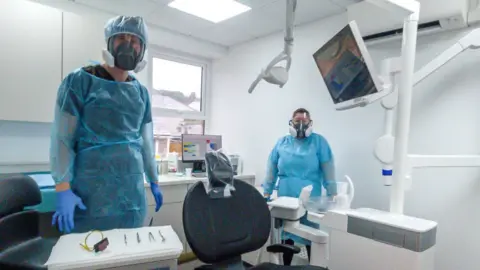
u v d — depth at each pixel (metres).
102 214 1.45
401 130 1.32
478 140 1.84
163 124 3.34
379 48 2.28
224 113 3.56
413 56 1.30
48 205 1.74
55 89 2.18
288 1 1.50
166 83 3.37
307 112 2.45
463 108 1.89
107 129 1.48
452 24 1.86
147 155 1.77
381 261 1.18
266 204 1.63
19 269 1.16
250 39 3.24
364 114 2.35
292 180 2.32
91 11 2.57
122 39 1.46
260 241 1.56
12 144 2.28
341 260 1.32
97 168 1.45
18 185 1.34
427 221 1.18
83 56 2.29
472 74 1.86
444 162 1.43
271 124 3.03
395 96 1.46
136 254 0.98
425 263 1.10
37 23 2.11
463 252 1.89
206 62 3.67
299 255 2.20
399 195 1.32
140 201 1.58
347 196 1.55
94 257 0.94
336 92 1.62
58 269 0.89
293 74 2.85
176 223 2.67
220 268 1.43
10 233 1.26
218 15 2.69
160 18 2.76
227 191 1.51
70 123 1.41
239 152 3.35
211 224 1.43
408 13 1.29
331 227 1.37
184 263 2.72
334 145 2.54
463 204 1.89
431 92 2.02
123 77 1.56
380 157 1.41
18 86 2.04
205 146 3.15
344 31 1.34
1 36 1.97
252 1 2.36
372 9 2.12
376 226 1.20
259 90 3.15
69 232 1.30
